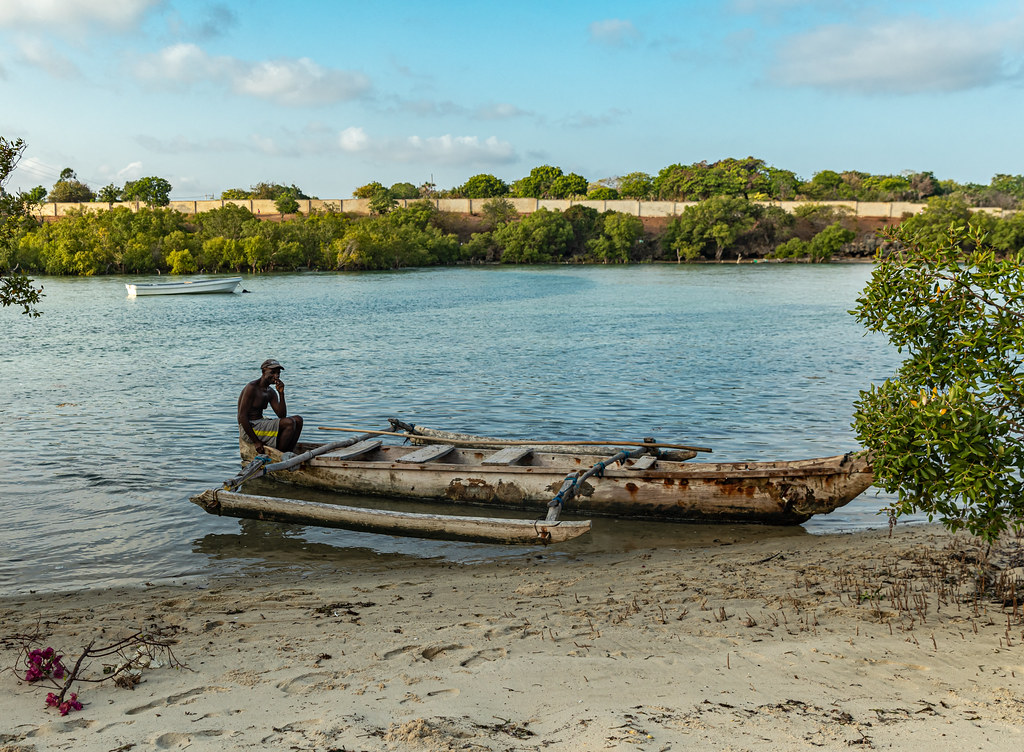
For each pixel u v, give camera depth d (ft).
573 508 33.45
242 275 290.76
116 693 15.01
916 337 21.54
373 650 17.65
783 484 30.48
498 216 421.59
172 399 59.72
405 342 97.04
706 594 22.36
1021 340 18.89
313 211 401.08
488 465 33.58
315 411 55.42
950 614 19.77
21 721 13.52
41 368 76.48
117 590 24.34
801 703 14.16
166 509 33.55
